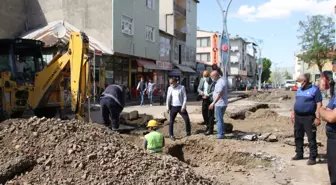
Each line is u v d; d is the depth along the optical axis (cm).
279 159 827
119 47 3173
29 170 525
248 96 3700
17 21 3094
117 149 570
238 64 9506
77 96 1208
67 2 3189
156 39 3941
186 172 555
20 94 1342
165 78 4272
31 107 1361
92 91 1936
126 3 3278
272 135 1062
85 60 1223
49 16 3209
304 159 826
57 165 523
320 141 1011
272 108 2205
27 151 555
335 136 466
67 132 597
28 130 604
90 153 542
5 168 512
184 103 1047
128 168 523
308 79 784
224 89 1009
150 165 545
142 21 3603
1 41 1362
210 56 7525
